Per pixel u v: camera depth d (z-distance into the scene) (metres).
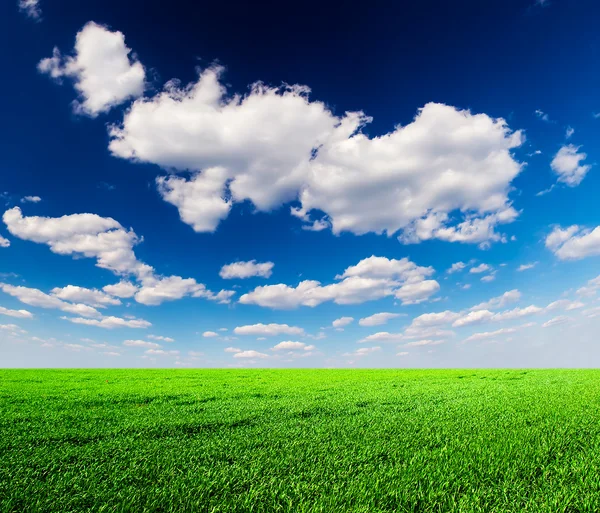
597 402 10.17
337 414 8.76
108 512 3.47
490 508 3.67
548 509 3.56
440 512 3.58
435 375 24.11
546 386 14.96
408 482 4.25
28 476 4.28
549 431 6.78
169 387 15.26
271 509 3.59
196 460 5.04
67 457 5.02
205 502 3.69
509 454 5.27
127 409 9.34
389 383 17.58
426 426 7.22
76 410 9.11
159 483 4.19
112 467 4.66
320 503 3.63
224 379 20.11
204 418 7.96
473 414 8.56
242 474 4.45
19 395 11.80
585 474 4.49
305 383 17.61
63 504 3.61
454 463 4.90
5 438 6.00
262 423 7.59
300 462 4.97
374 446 5.77
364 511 3.49
